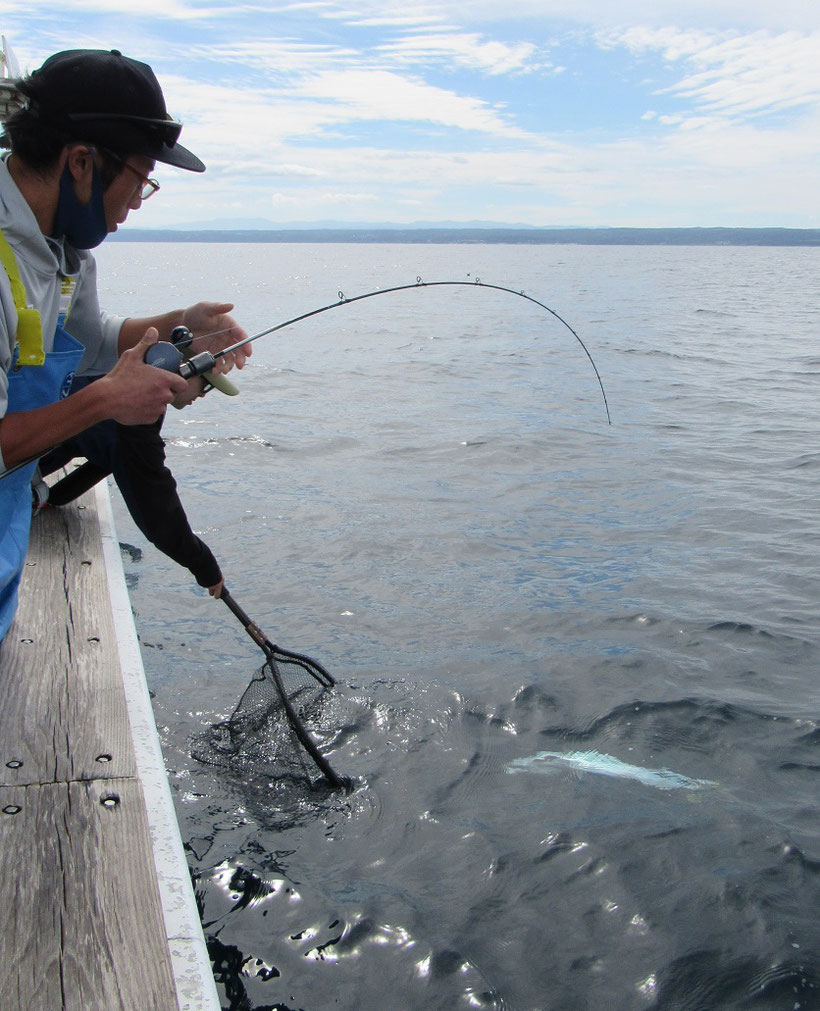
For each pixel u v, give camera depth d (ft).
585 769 12.07
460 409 39.58
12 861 5.88
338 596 17.46
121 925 5.44
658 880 9.91
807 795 11.63
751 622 16.78
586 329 81.92
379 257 389.39
